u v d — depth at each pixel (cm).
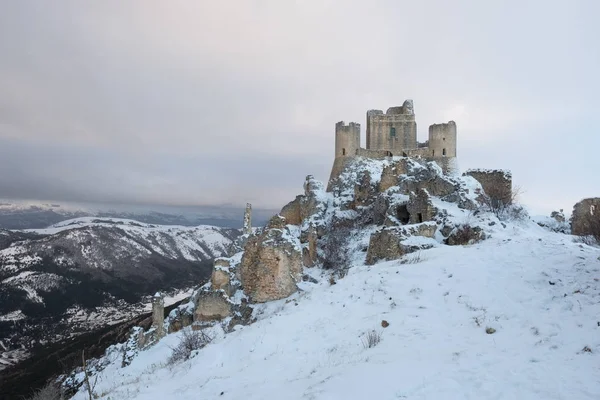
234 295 3089
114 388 1736
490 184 3828
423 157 5859
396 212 3869
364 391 941
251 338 1600
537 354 1025
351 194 4950
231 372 1354
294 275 2736
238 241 5072
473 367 991
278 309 2191
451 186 3672
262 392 1102
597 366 920
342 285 1986
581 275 1514
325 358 1288
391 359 1120
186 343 2198
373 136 6275
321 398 948
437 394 882
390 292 1731
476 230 2798
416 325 1381
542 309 1319
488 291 1552
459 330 1295
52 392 2702
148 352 2855
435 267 1917
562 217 4175
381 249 2920
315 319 1666
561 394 823
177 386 1367
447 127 5781
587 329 1113
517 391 855
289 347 1459
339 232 4234
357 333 1428
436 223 3122
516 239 2384
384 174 4491
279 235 2780
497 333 1220
